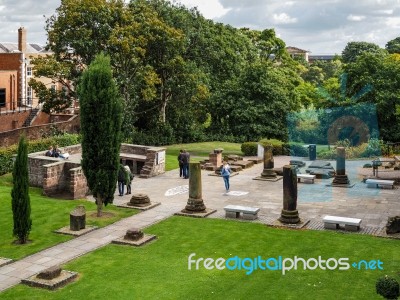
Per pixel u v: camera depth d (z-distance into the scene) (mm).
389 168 33812
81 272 16922
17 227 19688
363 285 15492
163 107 52000
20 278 16516
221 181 32281
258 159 40000
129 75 45531
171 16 51156
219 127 55031
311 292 15078
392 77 40656
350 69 41250
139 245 19406
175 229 21578
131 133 47500
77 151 35594
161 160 34500
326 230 21266
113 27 44188
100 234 21031
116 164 23156
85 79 22672
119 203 25953
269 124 43781
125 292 15289
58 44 44094
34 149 37281
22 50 64812
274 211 24547
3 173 33156
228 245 19375
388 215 23562
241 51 60031
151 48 47781
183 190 29344
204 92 48094
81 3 43031
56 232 21109
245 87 44781
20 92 59188
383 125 39094
